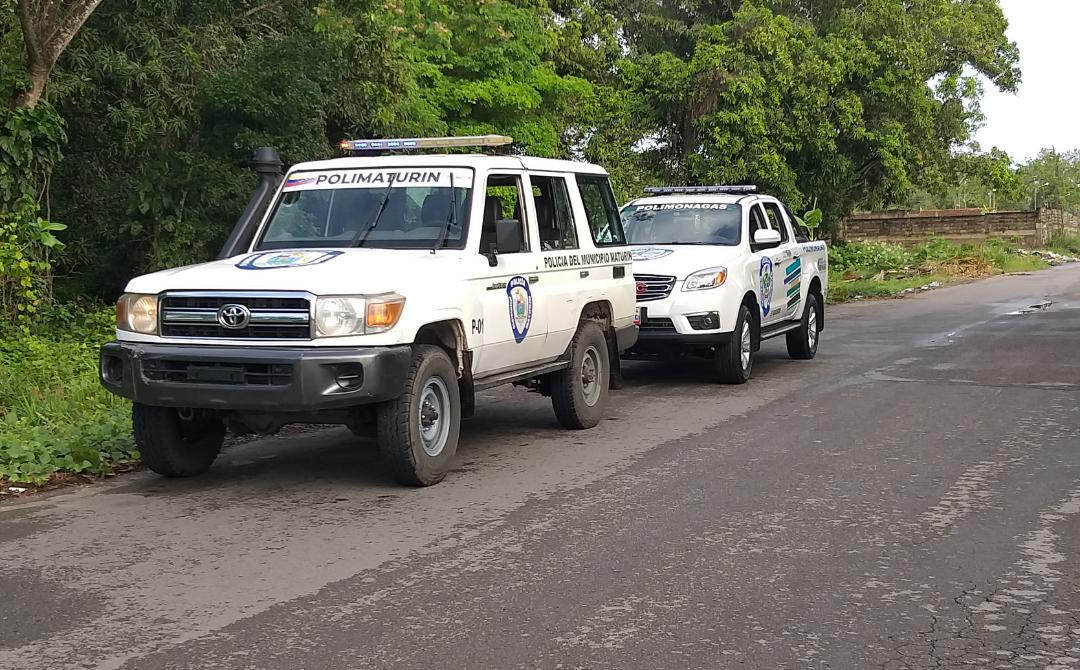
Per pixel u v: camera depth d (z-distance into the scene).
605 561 5.57
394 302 6.90
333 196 8.32
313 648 4.42
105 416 9.33
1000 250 45.47
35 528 6.40
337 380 6.75
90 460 7.88
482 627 4.64
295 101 15.12
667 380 12.51
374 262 7.38
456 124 22.77
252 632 4.62
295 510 6.73
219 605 4.97
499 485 7.33
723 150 31.61
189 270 7.43
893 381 12.05
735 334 11.74
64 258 15.20
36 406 9.59
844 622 4.66
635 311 10.45
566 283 9.05
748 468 7.74
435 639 4.50
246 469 8.01
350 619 4.76
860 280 34.91
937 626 4.61
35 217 13.13
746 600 4.95
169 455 7.52
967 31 38.69
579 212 9.48
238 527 6.35
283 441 9.10
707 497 6.90
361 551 5.81
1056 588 5.09
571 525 6.28
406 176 8.27
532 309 8.45
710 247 12.26
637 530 6.15
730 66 31.75
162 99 14.55
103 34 14.69
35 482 7.50
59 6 12.83
